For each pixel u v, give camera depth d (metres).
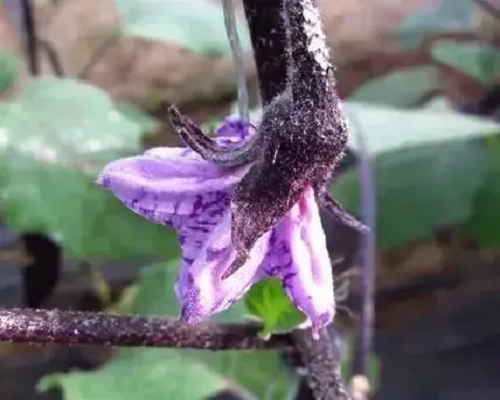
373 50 0.53
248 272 0.17
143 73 0.52
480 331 0.48
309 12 0.16
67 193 0.38
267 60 0.19
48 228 0.38
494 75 0.50
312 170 0.16
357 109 0.37
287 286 0.17
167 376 0.33
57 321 0.20
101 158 0.39
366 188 0.35
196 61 0.52
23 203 0.38
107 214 0.38
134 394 0.33
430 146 0.42
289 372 0.30
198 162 0.18
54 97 0.40
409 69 0.53
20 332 0.19
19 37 0.48
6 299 0.44
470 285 0.48
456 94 0.51
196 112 0.52
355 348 0.32
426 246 0.47
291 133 0.16
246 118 0.21
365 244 0.33
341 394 0.22
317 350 0.23
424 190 0.42
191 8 0.44
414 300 0.48
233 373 0.32
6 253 0.43
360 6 0.54
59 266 0.42
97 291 0.43
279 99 0.16
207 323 0.22
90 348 0.42
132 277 0.44
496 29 0.51
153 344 0.21
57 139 0.39
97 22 0.52
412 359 0.47
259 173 0.16
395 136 0.36
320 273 0.17
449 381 0.46
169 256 0.38
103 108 0.40
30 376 0.42
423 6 0.54
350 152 0.37
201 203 0.18
